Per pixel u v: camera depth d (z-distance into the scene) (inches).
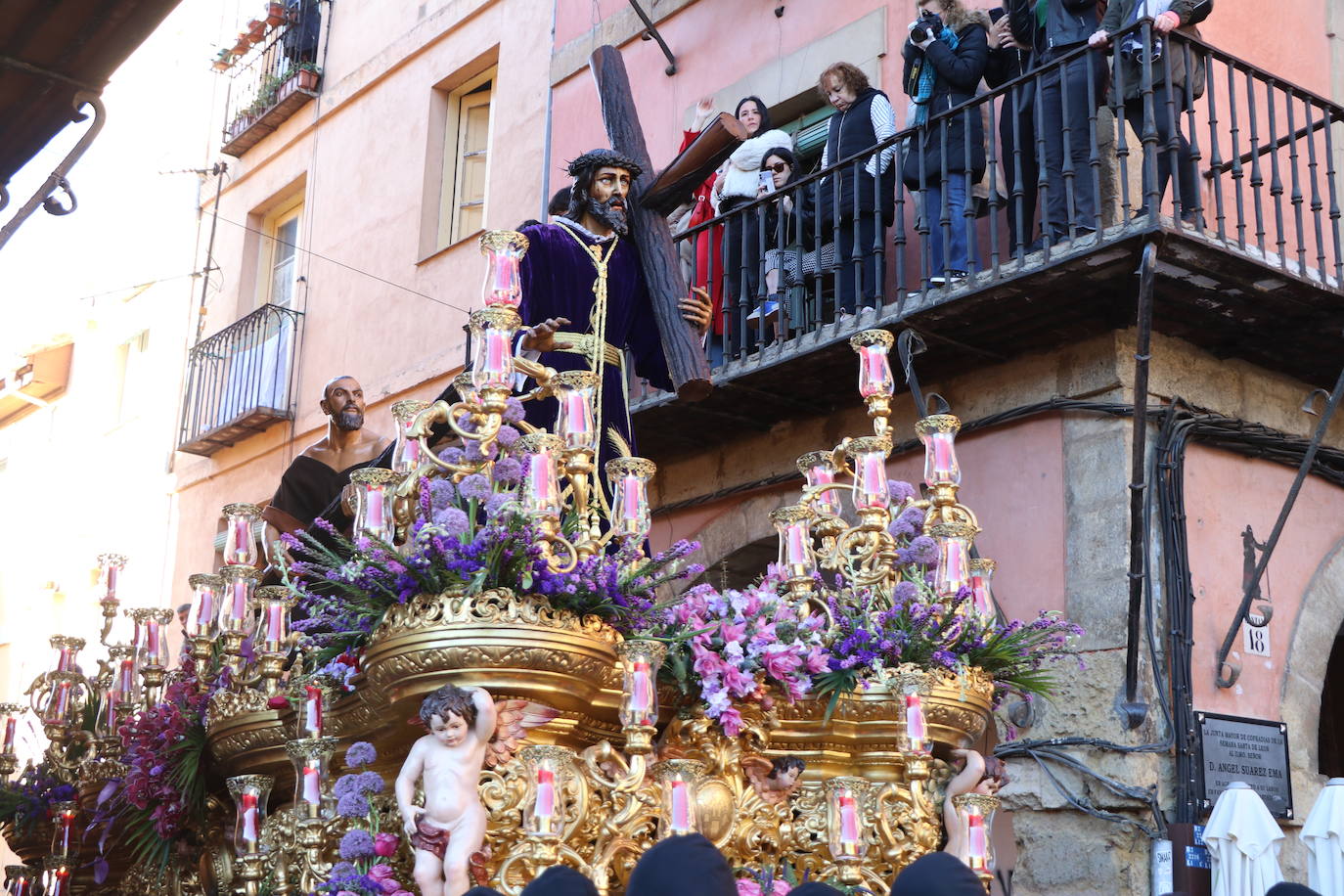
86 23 220.2
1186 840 280.1
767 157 385.1
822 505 212.2
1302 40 371.6
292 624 182.7
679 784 165.2
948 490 207.3
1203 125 344.8
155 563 621.0
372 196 552.4
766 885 174.2
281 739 199.2
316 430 546.9
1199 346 327.6
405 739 175.5
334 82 588.4
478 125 534.3
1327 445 343.9
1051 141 322.0
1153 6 315.6
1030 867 301.6
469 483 167.8
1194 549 310.7
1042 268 298.2
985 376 343.6
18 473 761.6
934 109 343.9
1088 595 309.3
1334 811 258.1
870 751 190.4
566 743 169.2
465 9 530.0
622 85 225.0
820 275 346.3
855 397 366.3
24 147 252.2
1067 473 321.1
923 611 193.5
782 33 420.5
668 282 208.1
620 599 168.1
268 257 613.6
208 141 658.8
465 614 159.6
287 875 191.3
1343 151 364.8
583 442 176.4
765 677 181.8
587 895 100.0
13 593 734.5
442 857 153.9
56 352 740.7
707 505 403.2
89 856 279.4
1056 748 301.4
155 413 649.6
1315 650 324.5
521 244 179.3
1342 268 318.3
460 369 485.4
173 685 231.0
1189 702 293.4
